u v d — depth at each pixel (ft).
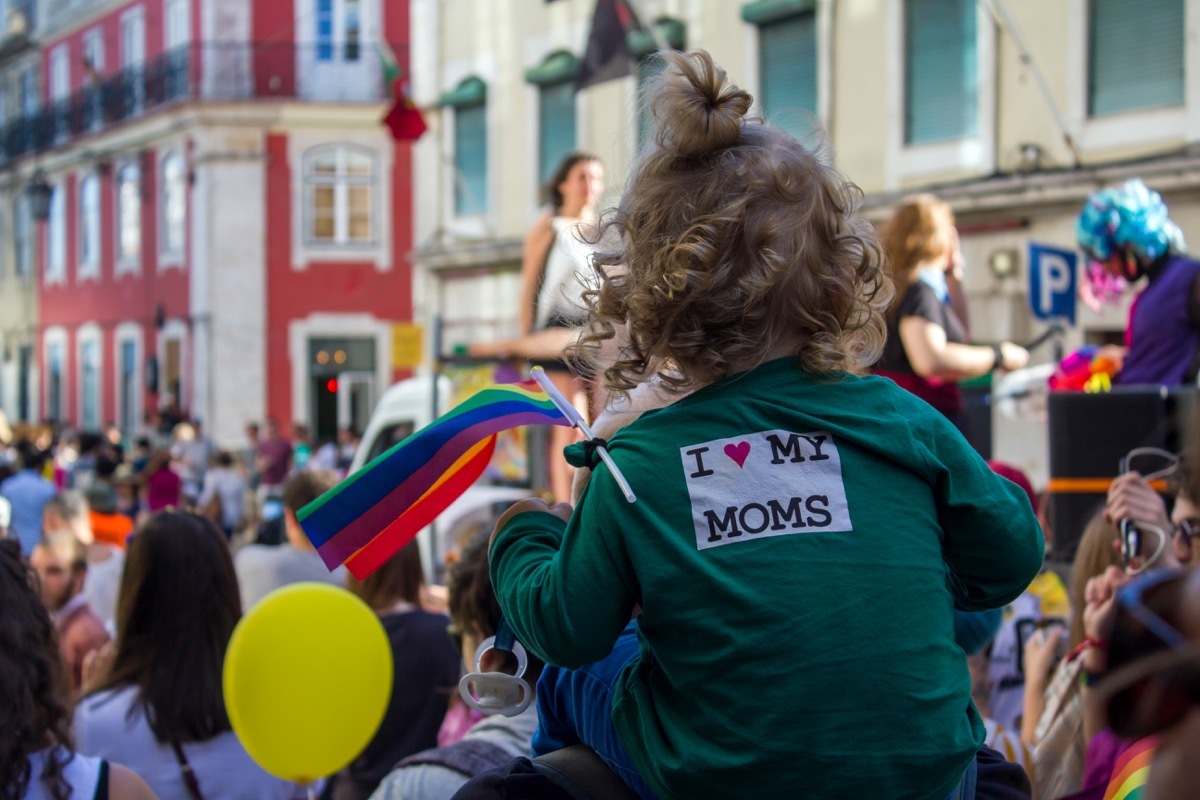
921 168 44.93
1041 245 26.21
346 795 11.71
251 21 90.53
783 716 4.91
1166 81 38.24
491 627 9.36
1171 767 3.88
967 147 43.45
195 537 10.36
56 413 116.16
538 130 62.28
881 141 46.16
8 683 7.09
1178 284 13.55
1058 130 40.83
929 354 13.07
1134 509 9.02
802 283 5.28
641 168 5.54
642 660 5.51
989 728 9.78
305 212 90.53
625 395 5.60
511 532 5.98
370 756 11.78
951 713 5.06
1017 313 42.06
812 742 4.88
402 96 55.77
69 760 7.42
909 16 45.34
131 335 101.91
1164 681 3.86
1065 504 12.70
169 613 10.19
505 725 9.20
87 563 18.47
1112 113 39.60
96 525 22.27
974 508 5.45
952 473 5.49
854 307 5.47
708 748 5.00
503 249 63.05
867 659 4.96
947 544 5.53
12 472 38.34
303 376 90.63
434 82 68.33
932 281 13.39
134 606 10.25
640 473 5.31
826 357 5.38
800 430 5.33
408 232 91.20
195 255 91.50
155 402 98.27
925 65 44.96
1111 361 14.08
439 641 12.27
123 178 102.06
